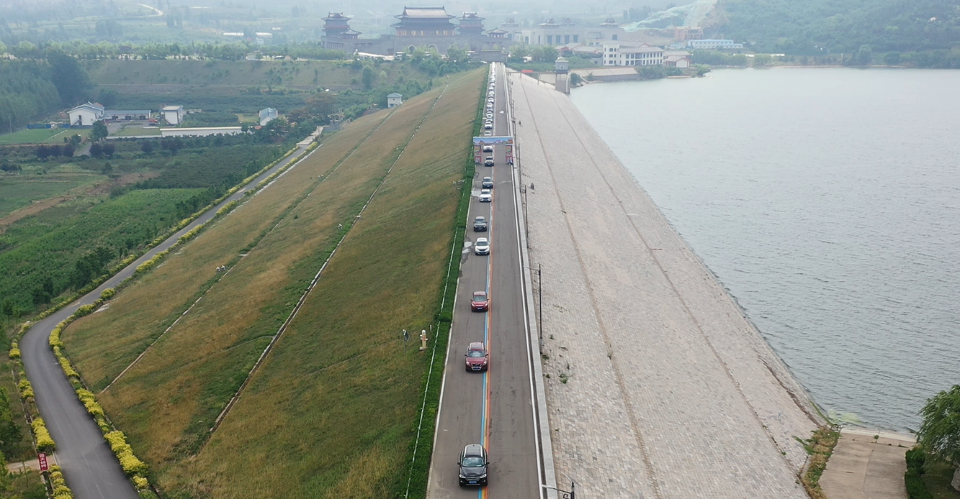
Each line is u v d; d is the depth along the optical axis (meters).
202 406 86.06
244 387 90.06
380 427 71.81
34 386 96.38
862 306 122.12
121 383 96.00
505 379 76.75
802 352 109.00
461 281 101.56
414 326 90.62
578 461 67.62
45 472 74.06
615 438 74.69
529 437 67.12
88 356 105.62
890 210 170.88
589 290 111.06
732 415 89.44
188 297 123.19
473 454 61.31
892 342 110.75
